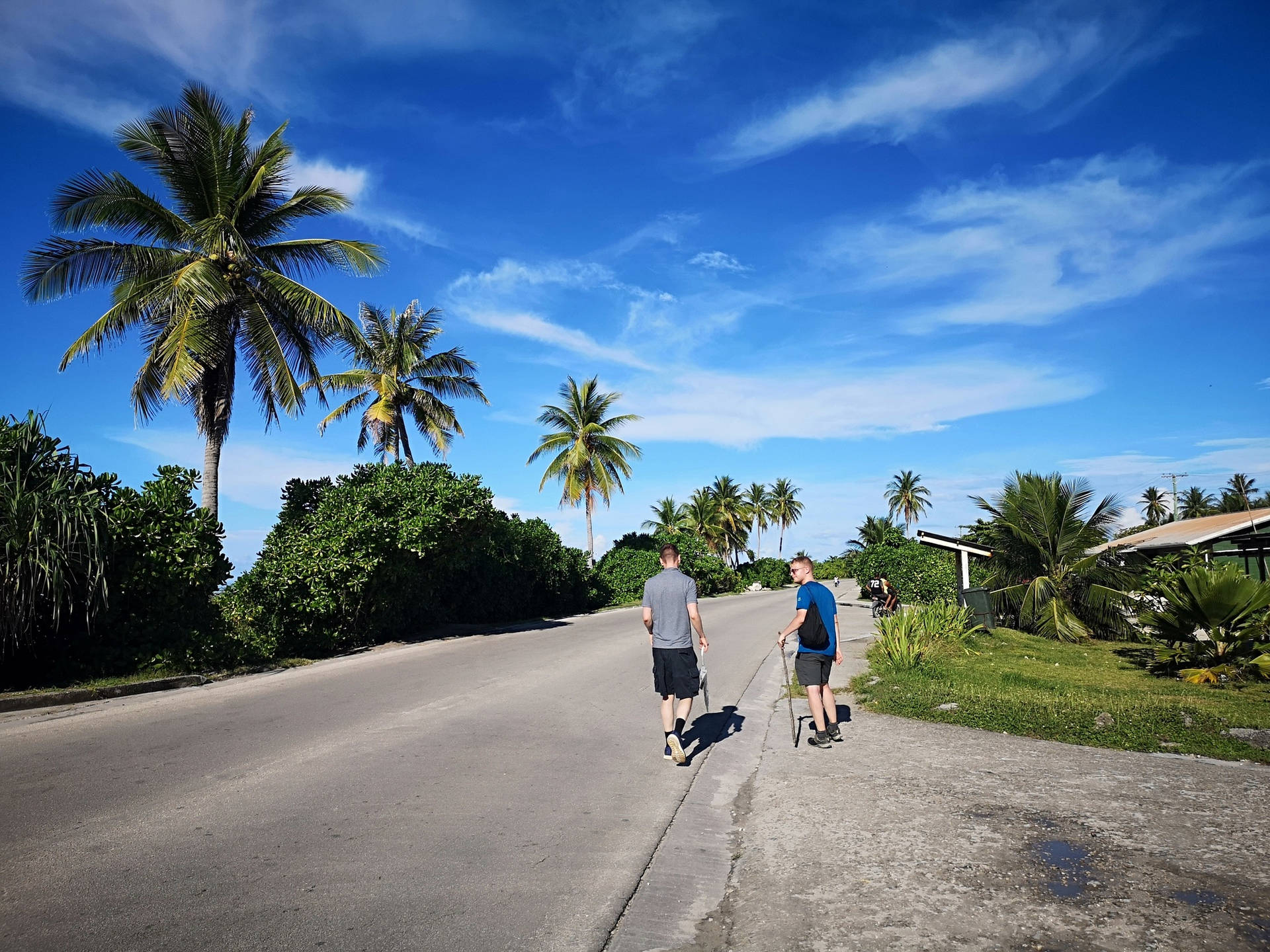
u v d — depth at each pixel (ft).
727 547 254.88
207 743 23.00
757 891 12.97
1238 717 26.53
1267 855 13.93
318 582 49.88
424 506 55.57
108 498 37.27
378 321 112.27
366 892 12.59
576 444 148.97
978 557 79.92
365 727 25.45
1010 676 37.32
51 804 16.98
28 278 59.16
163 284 60.70
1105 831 15.39
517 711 28.68
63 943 10.71
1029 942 10.86
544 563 88.22
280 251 69.67
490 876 13.44
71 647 35.99
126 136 62.18
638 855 14.62
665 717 21.79
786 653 51.44
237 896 12.34
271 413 70.79
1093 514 65.16
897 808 17.17
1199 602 38.68
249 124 67.46
